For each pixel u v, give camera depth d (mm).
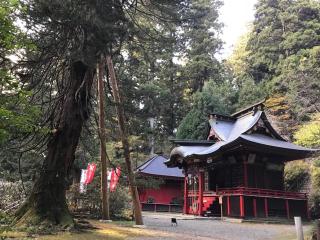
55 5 10477
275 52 54250
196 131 42594
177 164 32219
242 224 23688
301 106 40219
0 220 8797
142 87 43719
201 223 23156
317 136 31234
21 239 11031
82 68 14562
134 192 18609
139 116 33625
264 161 28766
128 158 18656
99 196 21812
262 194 27062
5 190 19578
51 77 14391
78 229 14125
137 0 15609
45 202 13930
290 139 38812
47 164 14445
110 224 17969
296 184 32938
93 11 10883
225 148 27234
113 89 18469
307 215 28562
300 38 50656
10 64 10094
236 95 51000
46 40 11859
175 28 19656
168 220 24234
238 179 28469
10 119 6609
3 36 6688
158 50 20922
